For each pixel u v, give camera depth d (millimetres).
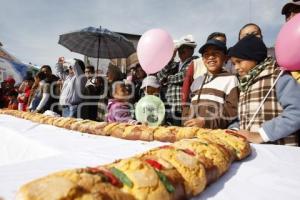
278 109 2164
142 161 1115
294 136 2180
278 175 1412
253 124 2256
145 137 2266
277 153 1840
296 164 1608
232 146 1676
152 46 3082
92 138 2432
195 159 1270
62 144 2145
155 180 1024
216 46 2814
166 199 1005
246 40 2383
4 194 1032
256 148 1957
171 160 1227
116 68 4793
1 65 11031
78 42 6211
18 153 2512
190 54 3959
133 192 966
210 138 1680
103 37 5961
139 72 4875
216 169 1320
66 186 820
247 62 2348
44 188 810
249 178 1375
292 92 1993
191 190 1143
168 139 2188
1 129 3182
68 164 1492
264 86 2227
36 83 6336
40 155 2080
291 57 1945
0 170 1331
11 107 8344
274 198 1137
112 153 1793
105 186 893
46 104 5770
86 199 809
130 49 6230
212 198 1149
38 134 2678
